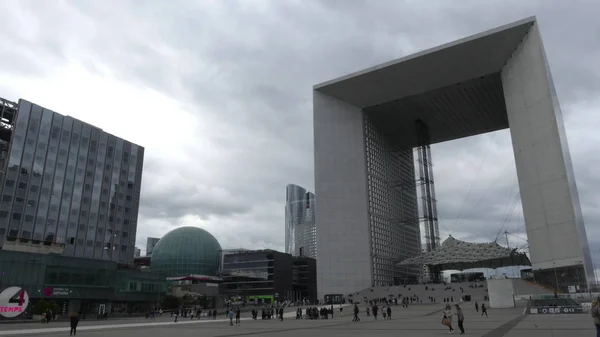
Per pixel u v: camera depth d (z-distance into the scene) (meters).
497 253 89.06
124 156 95.94
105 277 71.12
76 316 25.09
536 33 74.31
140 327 33.19
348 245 95.25
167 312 78.00
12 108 80.69
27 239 73.06
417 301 74.00
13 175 74.56
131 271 76.38
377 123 111.81
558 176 67.44
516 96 80.56
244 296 119.06
